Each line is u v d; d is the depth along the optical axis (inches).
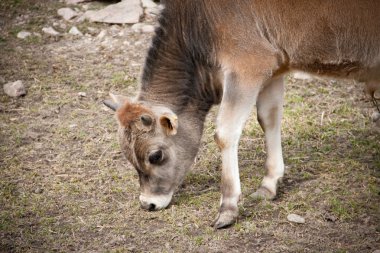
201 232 571.8
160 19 583.2
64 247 563.5
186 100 588.4
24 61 894.4
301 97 789.9
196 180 651.5
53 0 1040.8
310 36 550.9
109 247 560.4
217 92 586.6
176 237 565.9
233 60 553.9
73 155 702.5
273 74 573.0
